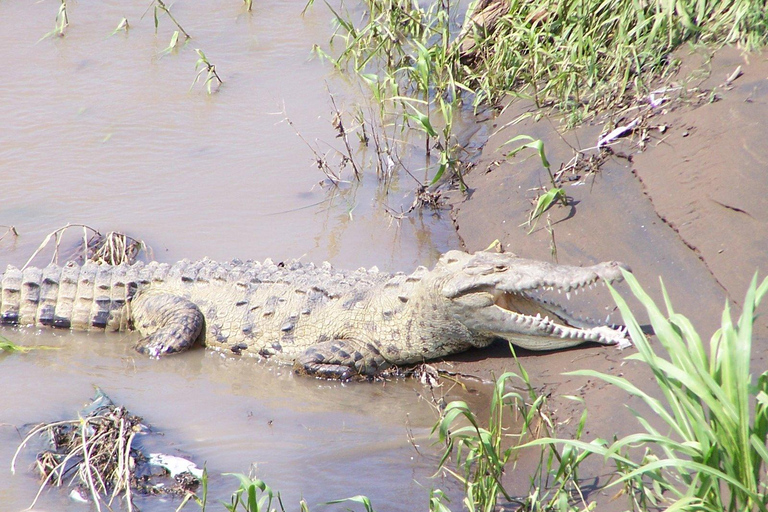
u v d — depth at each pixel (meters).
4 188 33.97
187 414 22.36
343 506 18.28
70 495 18.92
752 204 23.98
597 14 36.66
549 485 17.83
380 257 29.78
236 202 33.25
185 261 28.19
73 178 34.72
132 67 44.38
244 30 48.59
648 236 25.73
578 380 21.27
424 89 36.62
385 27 41.38
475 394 22.61
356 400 23.20
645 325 22.64
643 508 15.74
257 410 22.64
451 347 24.42
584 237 26.98
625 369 20.77
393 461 19.92
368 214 32.47
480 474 17.47
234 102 40.81
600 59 35.47
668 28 34.19
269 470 19.73
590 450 14.90
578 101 34.31
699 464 13.15
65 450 20.45
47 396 23.14
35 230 31.36
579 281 21.91
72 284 27.48
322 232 31.36
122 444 19.67
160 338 25.83
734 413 12.90
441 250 30.02
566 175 30.17
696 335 13.62
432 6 42.62
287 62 44.66
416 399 23.03
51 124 38.75
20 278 27.55
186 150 36.81
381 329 24.61
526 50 38.88
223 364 25.53
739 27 32.75
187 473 19.61
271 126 38.66
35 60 45.06
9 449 20.55
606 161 29.91
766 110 27.42
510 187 31.31
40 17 50.47
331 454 20.33
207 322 26.48
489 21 40.81
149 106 40.44
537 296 24.81
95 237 30.66
